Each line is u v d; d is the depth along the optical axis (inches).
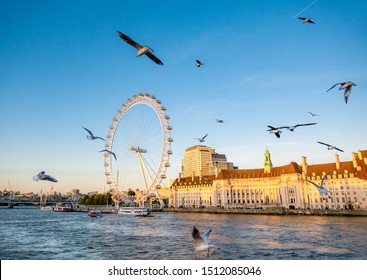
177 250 2113.7
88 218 6008.9
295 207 7347.4
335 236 2691.9
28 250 2193.7
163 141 6141.7
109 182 6894.7
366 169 6510.8
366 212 5743.1
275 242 2391.7
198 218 5698.8
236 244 2304.4
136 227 3843.5
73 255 2006.6
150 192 6520.7
